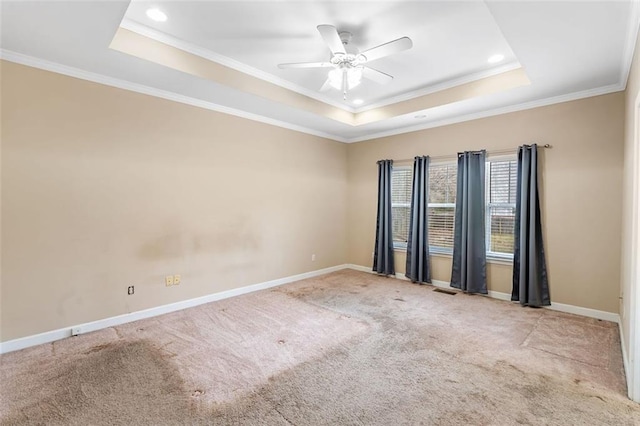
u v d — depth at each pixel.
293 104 4.05
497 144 4.13
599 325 3.22
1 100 2.61
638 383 1.99
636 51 2.22
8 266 2.65
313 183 5.34
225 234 4.15
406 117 4.46
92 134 3.06
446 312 3.61
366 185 5.71
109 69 2.95
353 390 2.11
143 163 3.40
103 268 3.15
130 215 3.32
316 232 5.41
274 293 4.38
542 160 3.77
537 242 3.78
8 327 2.65
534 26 2.22
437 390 2.11
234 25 2.65
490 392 2.09
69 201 2.94
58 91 2.86
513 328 3.15
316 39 2.87
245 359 2.52
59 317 2.90
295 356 2.58
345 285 4.80
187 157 3.76
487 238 4.32
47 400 2.00
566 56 2.66
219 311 3.64
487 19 2.53
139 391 2.10
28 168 2.73
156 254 3.52
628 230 2.54
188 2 2.33
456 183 4.50
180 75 3.07
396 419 1.84
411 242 4.98
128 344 2.79
